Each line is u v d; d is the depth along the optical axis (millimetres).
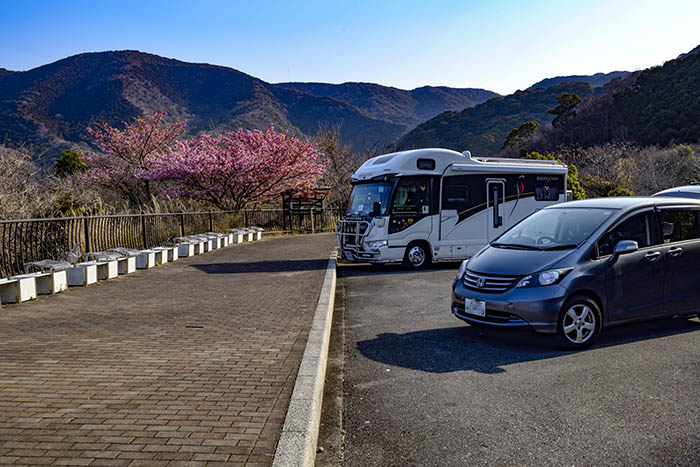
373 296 10039
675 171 38250
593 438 3725
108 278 10664
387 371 5418
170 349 5355
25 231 9516
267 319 6785
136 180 27828
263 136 28422
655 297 6484
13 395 4031
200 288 9477
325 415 4289
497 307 6129
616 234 6477
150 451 3082
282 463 2928
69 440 3227
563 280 6000
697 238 6867
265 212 27188
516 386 4848
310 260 14172
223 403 3859
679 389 4621
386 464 3449
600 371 5188
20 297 8062
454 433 3885
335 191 37531
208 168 25188
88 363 4883
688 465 3316
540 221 7391
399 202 13594
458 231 14125
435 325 7426
